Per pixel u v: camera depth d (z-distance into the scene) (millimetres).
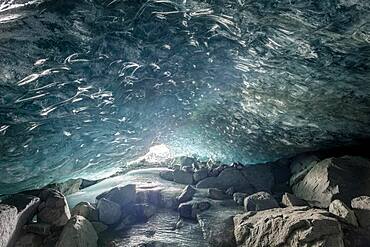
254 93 5516
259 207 6012
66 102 3787
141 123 6066
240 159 10086
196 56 4375
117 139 5996
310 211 4672
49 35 2869
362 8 2715
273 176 8570
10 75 2902
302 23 3186
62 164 5207
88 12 2846
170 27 3551
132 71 4125
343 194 6238
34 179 5016
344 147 7715
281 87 4941
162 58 4160
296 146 7727
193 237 5359
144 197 6746
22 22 2619
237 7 3133
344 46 3422
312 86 4633
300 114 5781
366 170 6734
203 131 8891
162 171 9383
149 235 5379
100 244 5113
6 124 3389
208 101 6535
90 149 5598
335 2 2752
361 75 4035
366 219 4840
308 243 3938
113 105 4629
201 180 8414
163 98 5645
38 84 3207
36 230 4711
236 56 4340
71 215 5527
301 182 7652
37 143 4086
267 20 3287
